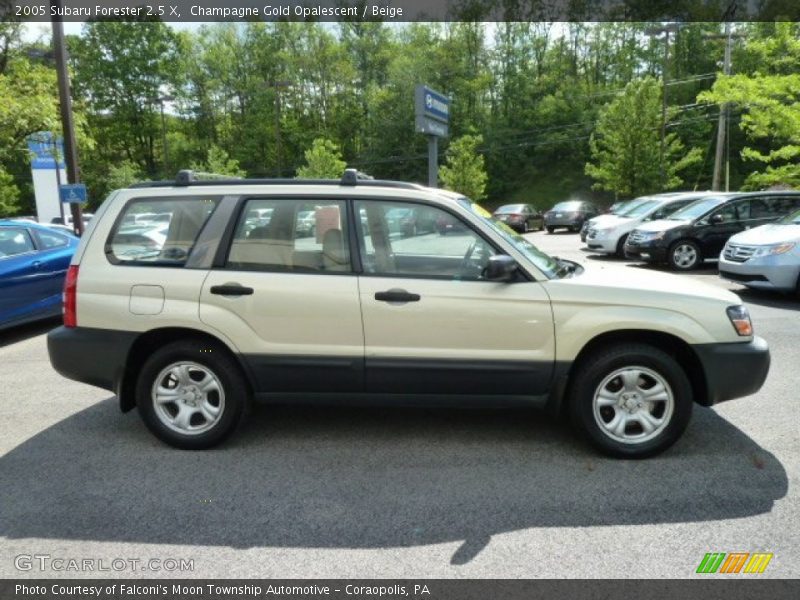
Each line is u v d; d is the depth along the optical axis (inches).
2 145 706.2
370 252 156.3
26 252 313.1
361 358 154.6
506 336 151.6
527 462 152.9
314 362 155.3
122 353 158.2
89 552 115.4
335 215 156.9
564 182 2225.6
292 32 2511.1
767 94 713.6
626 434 155.1
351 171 159.8
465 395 155.9
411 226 156.1
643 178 1341.0
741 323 151.9
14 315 302.0
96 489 140.2
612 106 1370.6
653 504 131.1
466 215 155.0
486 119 2373.3
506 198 2277.3
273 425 179.8
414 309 151.9
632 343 153.0
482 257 154.5
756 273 354.6
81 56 2269.9
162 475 147.3
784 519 124.3
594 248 623.5
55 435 173.6
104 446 165.3
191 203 161.2
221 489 139.9
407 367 153.9
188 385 160.4
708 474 144.7
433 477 145.4
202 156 2432.3
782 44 711.7
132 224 162.1
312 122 2475.4
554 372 152.2
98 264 160.9
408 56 2391.7
